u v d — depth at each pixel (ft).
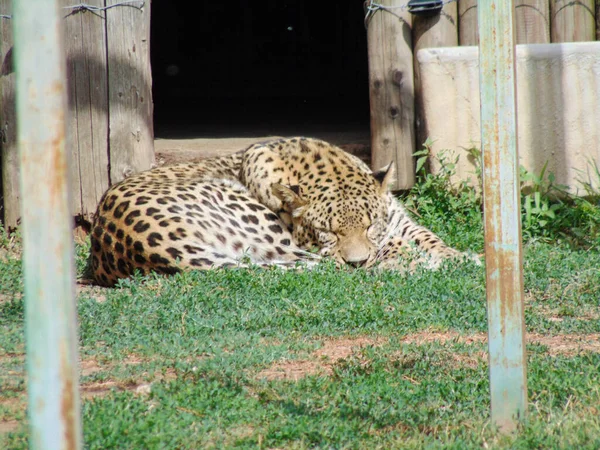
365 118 74.38
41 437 13.51
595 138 50.01
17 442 18.69
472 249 44.42
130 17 47.98
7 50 47.39
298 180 41.57
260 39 100.48
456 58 49.29
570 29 50.93
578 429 19.57
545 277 36.60
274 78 99.71
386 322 30.01
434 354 26.43
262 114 81.71
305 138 43.55
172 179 40.78
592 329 29.86
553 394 22.16
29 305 13.47
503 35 18.51
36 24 13.26
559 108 49.67
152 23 98.07
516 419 19.31
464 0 50.67
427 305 31.99
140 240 36.17
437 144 49.98
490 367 19.34
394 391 22.70
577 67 49.60
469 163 49.93
